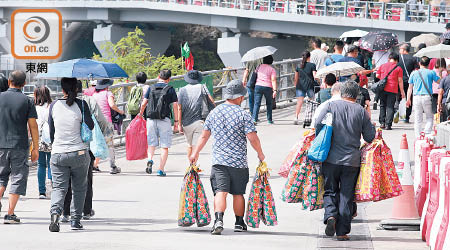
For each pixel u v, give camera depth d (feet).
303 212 50.85
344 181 40.16
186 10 339.98
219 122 42.65
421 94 75.10
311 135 41.22
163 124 67.00
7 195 58.90
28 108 45.91
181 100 64.39
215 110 43.04
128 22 394.11
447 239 33.94
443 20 254.27
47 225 45.68
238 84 42.65
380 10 270.87
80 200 43.91
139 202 54.60
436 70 75.36
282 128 95.86
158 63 243.60
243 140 42.93
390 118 89.30
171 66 242.17
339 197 40.60
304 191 41.32
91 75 49.29
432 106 75.05
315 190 41.22
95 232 43.14
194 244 39.63
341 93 40.83
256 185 43.42
